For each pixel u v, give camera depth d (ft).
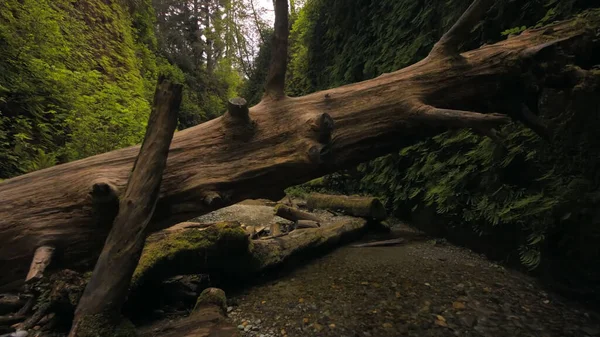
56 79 18.21
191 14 70.95
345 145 8.18
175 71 53.52
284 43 8.38
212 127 7.96
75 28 28.30
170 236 9.80
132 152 7.77
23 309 8.71
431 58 9.22
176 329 7.17
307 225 17.29
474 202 13.09
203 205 7.38
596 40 8.68
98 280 5.97
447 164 14.83
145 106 26.84
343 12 29.17
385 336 7.70
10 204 6.82
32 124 16.24
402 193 18.65
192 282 10.11
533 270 10.69
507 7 13.01
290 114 8.18
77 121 17.53
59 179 7.16
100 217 6.84
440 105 8.77
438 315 8.60
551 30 9.31
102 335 5.66
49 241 6.73
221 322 7.38
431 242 15.51
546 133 9.02
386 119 8.36
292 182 8.00
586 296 9.09
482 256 13.29
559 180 9.53
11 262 6.70
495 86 8.93
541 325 8.08
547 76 8.33
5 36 16.85
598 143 8.48
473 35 14.67
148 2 49.73
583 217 8.82
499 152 11.76
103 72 29.58
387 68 21.47
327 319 8.53
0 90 15.19
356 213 18.45
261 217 20.90
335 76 30.09
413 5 19.44
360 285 10.70
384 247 15.10
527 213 10.12
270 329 8.12
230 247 9.96
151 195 6.43
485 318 8.43
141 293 8.81
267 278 11.73
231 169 7.59
